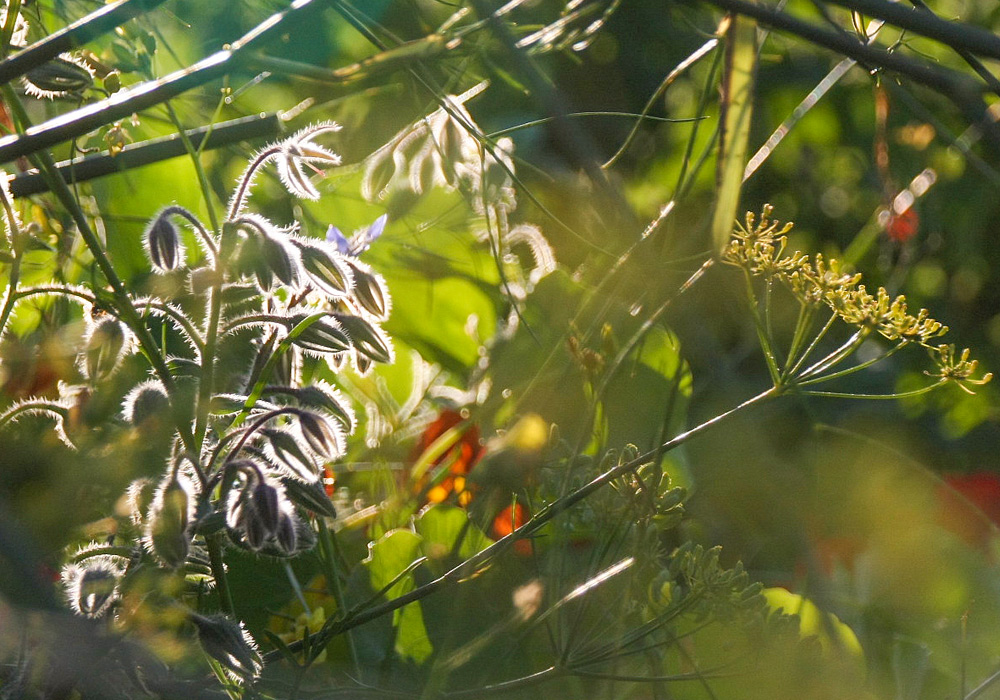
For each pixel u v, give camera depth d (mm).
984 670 1137
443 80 1215
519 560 1127
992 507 1240
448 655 1091
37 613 939
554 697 1103
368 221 1260
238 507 1008
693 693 1101
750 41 987
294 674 1097
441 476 1181
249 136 1095
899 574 1180
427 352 1274
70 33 1007
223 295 1039
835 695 1090
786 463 1271
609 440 1190
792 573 1203
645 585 1093
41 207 1158
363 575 1132
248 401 1026
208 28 1232
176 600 1013
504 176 1183
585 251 1267
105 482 929
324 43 1259
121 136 1085
